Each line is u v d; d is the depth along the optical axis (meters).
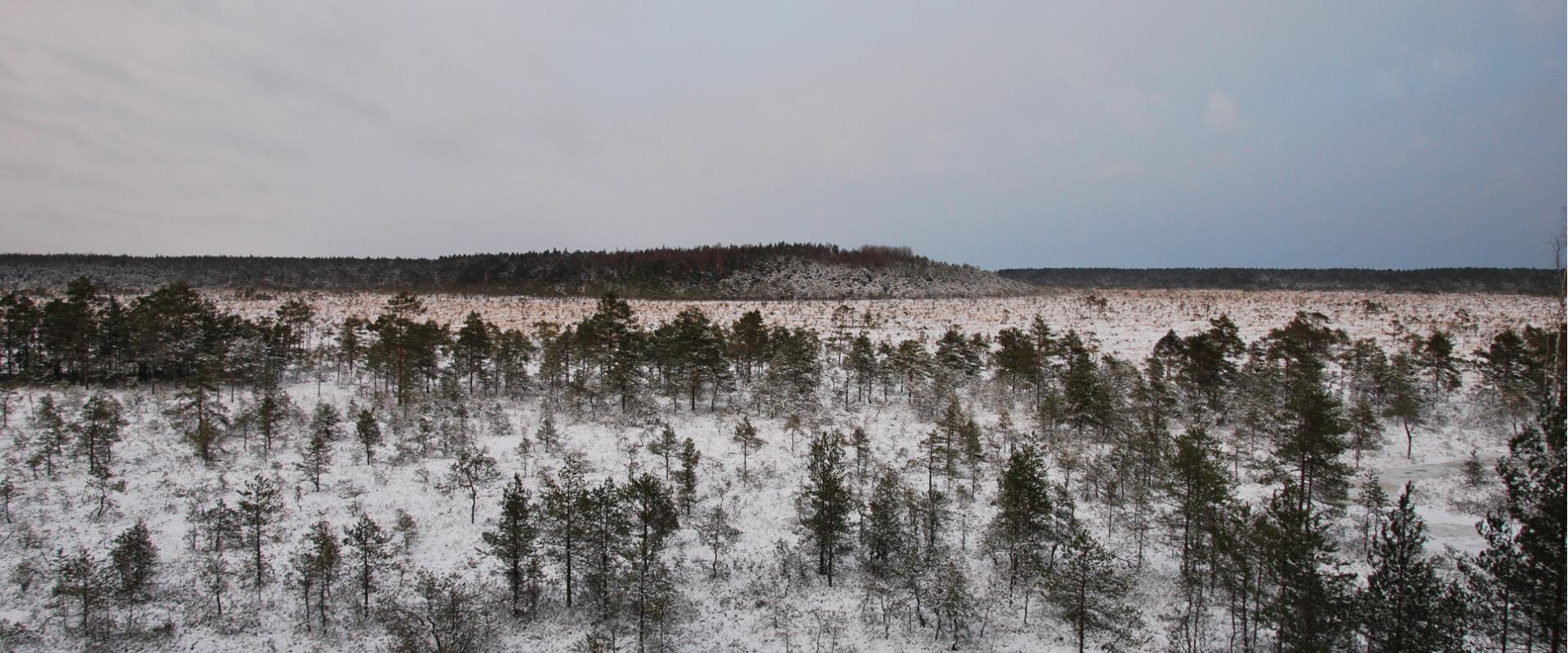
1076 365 66.88
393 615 31.16
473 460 44.84
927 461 47.72
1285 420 39.69
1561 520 21.45
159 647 30.16
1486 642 26.19
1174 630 30.83
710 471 48.78
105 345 68.81
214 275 198.38
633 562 33.69
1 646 29.23
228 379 67.94
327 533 34.91
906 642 31.95
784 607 34.28
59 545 36.69
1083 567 30.38
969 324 121.50
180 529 39.09
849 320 128.25
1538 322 108.50
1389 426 59.16
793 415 59.97
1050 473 48.31
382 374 71.75
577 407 64.00
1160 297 182.75
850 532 38.25
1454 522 39.94
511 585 34.75
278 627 31.94
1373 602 23.53
